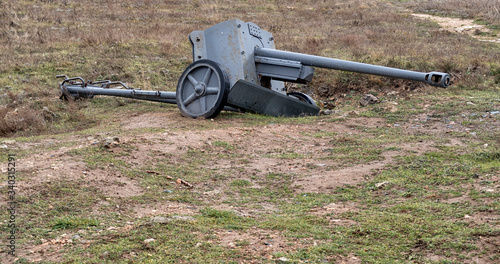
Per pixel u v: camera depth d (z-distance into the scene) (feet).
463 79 45.70
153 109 41.34
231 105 36.04
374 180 20.74
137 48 61.36
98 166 21.35
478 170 20.58
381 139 28.35
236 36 36.86
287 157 25.53
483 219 14.93
